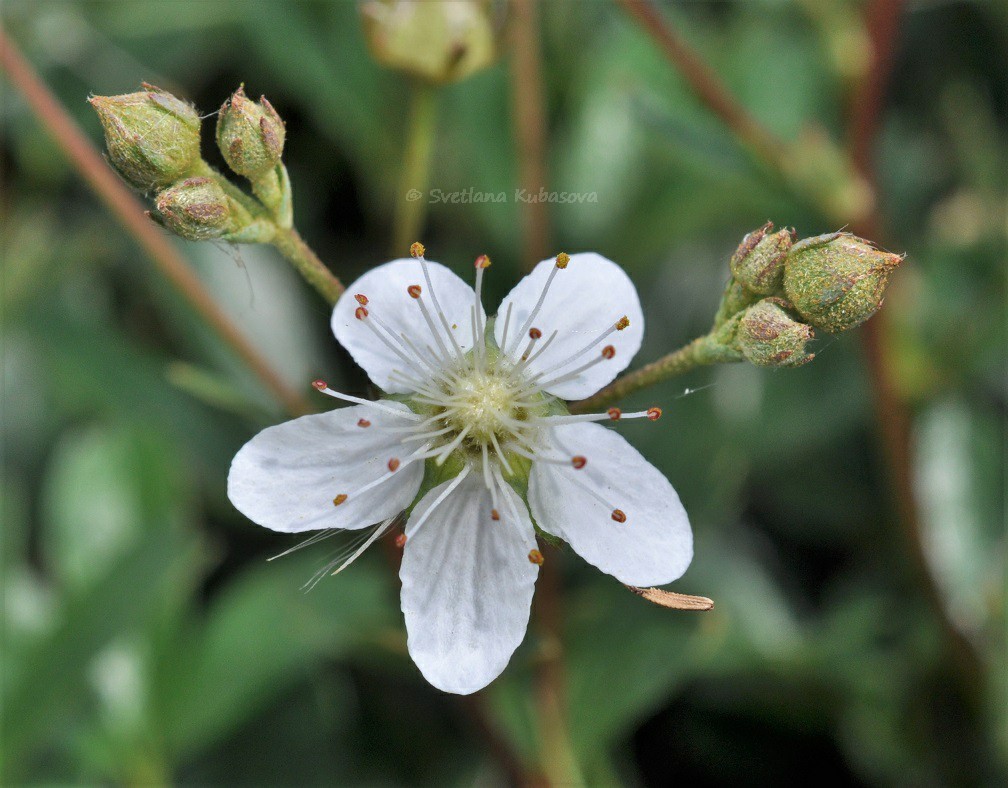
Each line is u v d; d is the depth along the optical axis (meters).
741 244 0.08
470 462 0.08
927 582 0.09
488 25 0.09
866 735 0.09
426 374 0.08
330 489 0.08
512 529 0.08
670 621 0.09
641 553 0.07
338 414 0.08
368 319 0.08
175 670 0.09
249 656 0.09
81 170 0.09
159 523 0.09
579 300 0.08
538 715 0.09
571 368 0.08
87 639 0.09
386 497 0.08
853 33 0.09
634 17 0.09
